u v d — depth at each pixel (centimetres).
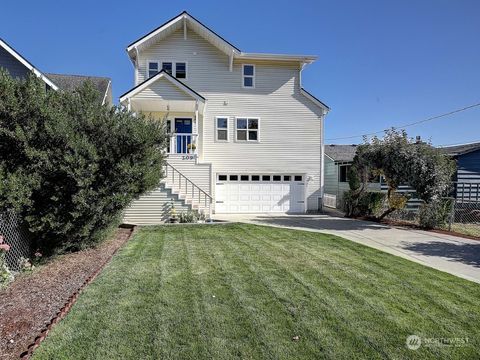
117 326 350
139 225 1096
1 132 539
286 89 1662
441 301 442
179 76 1598
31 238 613
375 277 543
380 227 1149
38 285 483
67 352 299
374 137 1262
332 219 1392
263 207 1658
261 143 1648
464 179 1544
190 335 334
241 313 388
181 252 699
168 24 1513
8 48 1121
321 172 1684
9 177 512
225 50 1577
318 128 1681
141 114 747
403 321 378
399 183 1229
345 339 333
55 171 566
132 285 479
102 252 696
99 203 631
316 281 514
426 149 1116
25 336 330
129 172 630
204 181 1368
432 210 1119
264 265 604
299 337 335
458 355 311
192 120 1600
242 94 1633
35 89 570
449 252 760
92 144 584
